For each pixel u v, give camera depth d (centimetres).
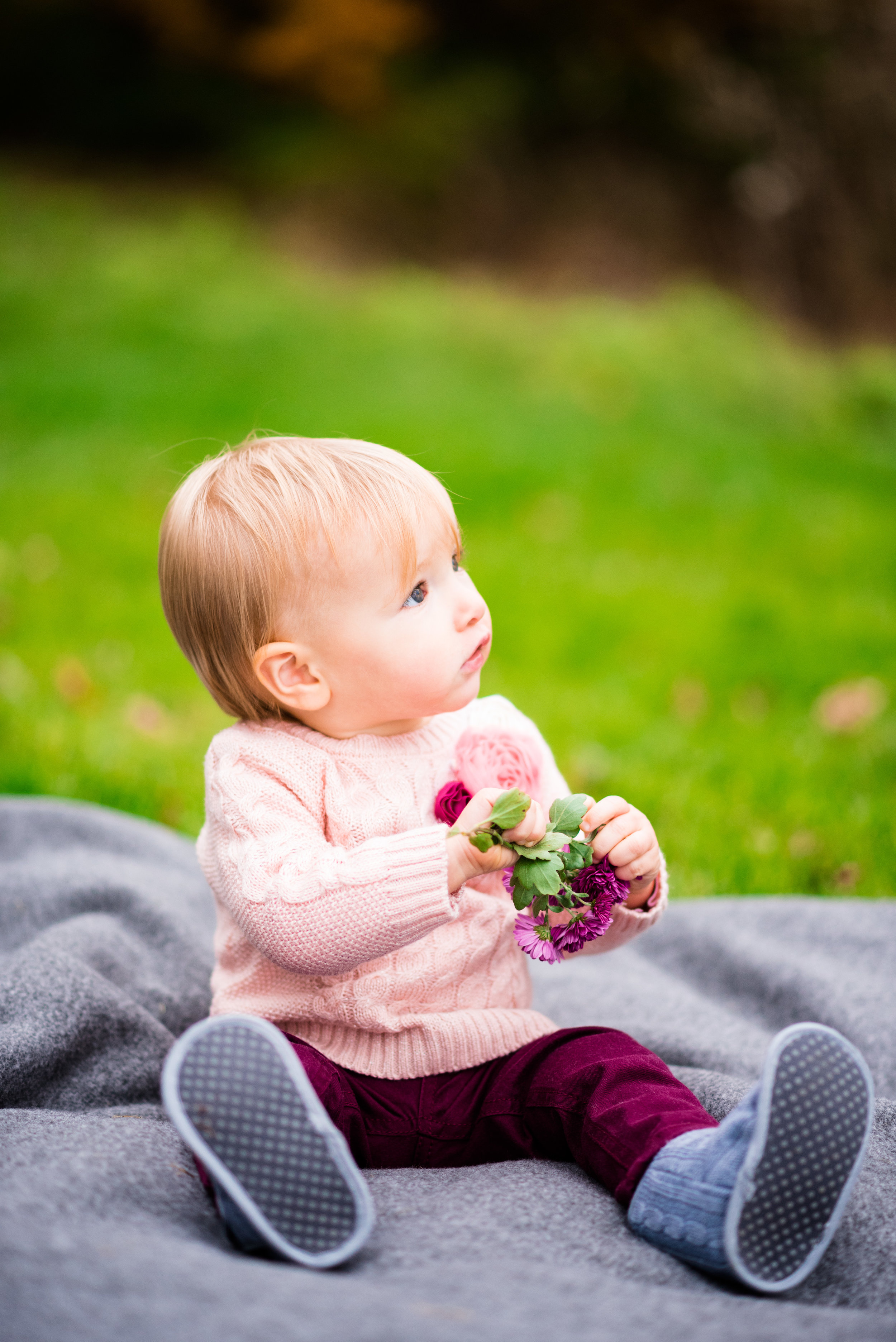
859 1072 112
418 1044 142
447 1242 113
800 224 1262
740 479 716
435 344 936
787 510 662
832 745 345
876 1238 119
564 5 1283
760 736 360
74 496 592
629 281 1241
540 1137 140
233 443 696
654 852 137
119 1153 123
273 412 753
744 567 563
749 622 482
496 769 138
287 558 141
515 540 580
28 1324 88
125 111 1260
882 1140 139
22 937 197
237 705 151
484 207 1272
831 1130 109
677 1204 112
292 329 928
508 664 438
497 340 955
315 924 127
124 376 800
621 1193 122
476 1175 133
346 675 143
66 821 243
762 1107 109
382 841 130
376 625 141
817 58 1263
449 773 150
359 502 142
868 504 690
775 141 1275
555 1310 95
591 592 514
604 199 1278
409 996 144
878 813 286
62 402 747
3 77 1254
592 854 134
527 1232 116
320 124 1295
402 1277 103
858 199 1258
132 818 249
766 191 1252
